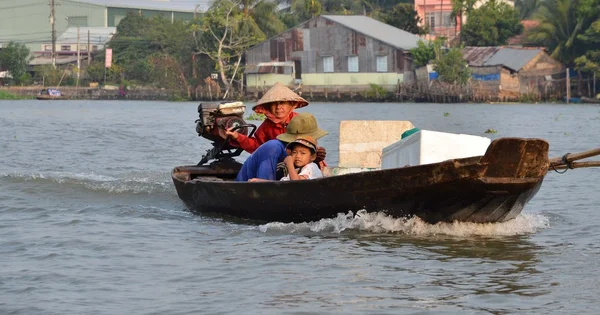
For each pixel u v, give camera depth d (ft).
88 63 552.82
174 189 90.22
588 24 415.85
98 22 650.02
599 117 251.39
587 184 93.86
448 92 399.44
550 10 428.97
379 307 47.52
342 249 60.70
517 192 61.98
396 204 64.69
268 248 61.31
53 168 111.55
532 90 404.57
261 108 75.51
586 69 405.59
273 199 68.39
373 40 415.85
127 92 482.69
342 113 280.10
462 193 62.03
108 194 86.74
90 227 69.36
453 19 496.64
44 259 58.29
